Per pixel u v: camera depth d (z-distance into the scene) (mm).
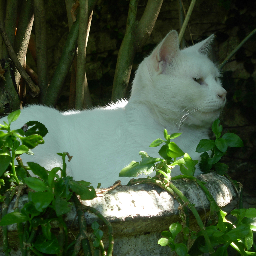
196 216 1234
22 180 1220
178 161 1403
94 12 5148
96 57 5246
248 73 4988
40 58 3070
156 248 1371
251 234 1287
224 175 1685
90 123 2336
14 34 2871
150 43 5129
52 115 2334
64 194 1095
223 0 4879
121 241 1292
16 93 2852
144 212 1198
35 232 1077
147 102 2322
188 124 2324
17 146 1173
